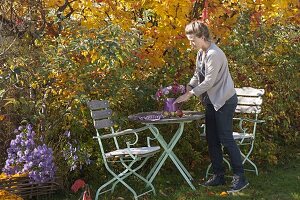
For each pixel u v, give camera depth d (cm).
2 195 452
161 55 632
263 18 682
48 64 538
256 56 678
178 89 549
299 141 742
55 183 529
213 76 511
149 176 560
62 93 565
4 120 547
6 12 596
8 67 544
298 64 702
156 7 602
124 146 602
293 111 735
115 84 576
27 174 509
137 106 621
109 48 535
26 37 597
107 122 534
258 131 673
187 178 558
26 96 551
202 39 518
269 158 643
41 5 602
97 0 615
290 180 583
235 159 532
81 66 556
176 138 554
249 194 534
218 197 526
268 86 683
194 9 674
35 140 536
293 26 715
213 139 554
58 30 609
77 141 575
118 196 541
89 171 586
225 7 643
